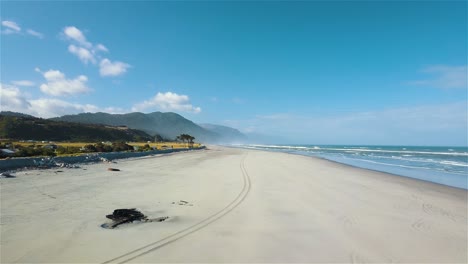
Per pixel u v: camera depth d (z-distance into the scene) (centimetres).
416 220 808
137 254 523
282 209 900
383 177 1825
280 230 688
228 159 3322
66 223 695
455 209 959
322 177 1739
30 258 494
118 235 621
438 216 860
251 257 525
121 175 1609
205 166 2344
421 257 547
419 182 1625
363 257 540
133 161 2572
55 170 1652
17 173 1450
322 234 666
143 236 620
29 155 2261
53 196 991
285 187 1325
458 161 3588
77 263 479
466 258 546
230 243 593
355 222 772
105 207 865
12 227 653
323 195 1150
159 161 2725
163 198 1024
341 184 1463
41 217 738
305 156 4334
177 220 752
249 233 660
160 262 492
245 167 2314
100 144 3559
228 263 497
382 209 932
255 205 947
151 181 1430
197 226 704
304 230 693
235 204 955
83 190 1122
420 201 1082
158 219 753
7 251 520
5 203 869
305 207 934
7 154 2097
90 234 622
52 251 526
